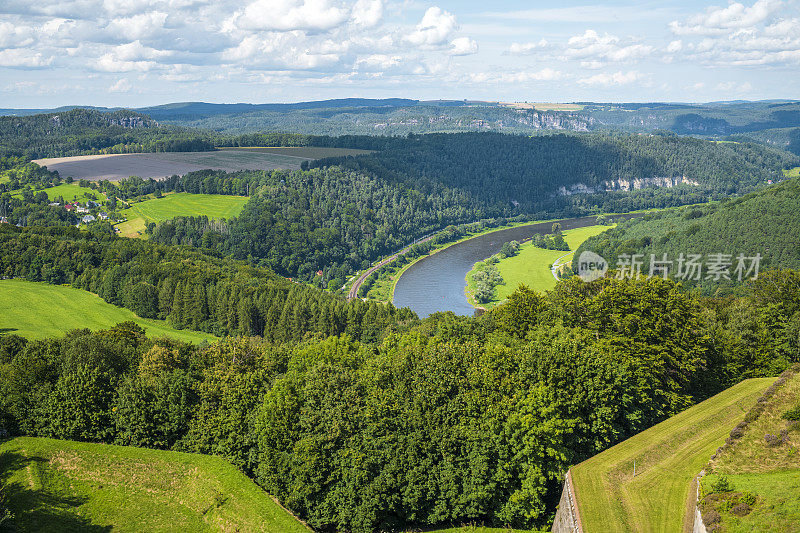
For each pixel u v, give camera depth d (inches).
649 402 3051.2
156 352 3631.9
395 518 2733.8
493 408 2716.5
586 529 2121.1
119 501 2928.2
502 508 2645.2
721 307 4611.2
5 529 2672.2
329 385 2960.1
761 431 2470.5
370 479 2672.2
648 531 2096.5
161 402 3304.6
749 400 3097.9
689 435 2765.7
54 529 2743.6
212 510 2834.6
